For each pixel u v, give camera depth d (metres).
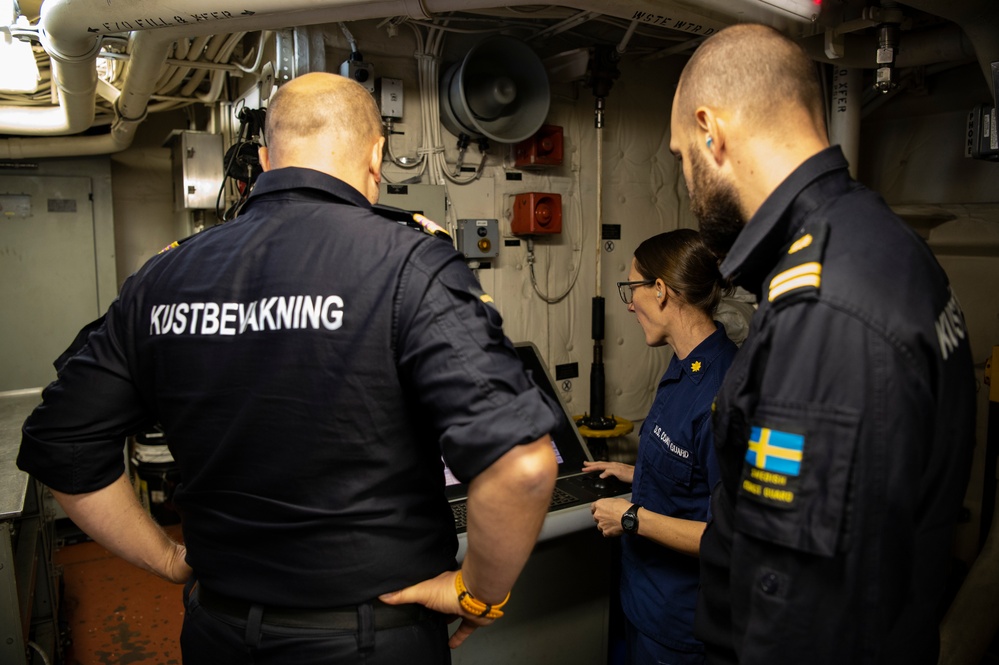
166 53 2.05
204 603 1.01
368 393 0.89
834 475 0.72
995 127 1.93
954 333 0.81
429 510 0.99
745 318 2.39
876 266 0.75
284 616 0.94
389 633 0.95
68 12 1.66
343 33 2.29
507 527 0.88
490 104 2.39
